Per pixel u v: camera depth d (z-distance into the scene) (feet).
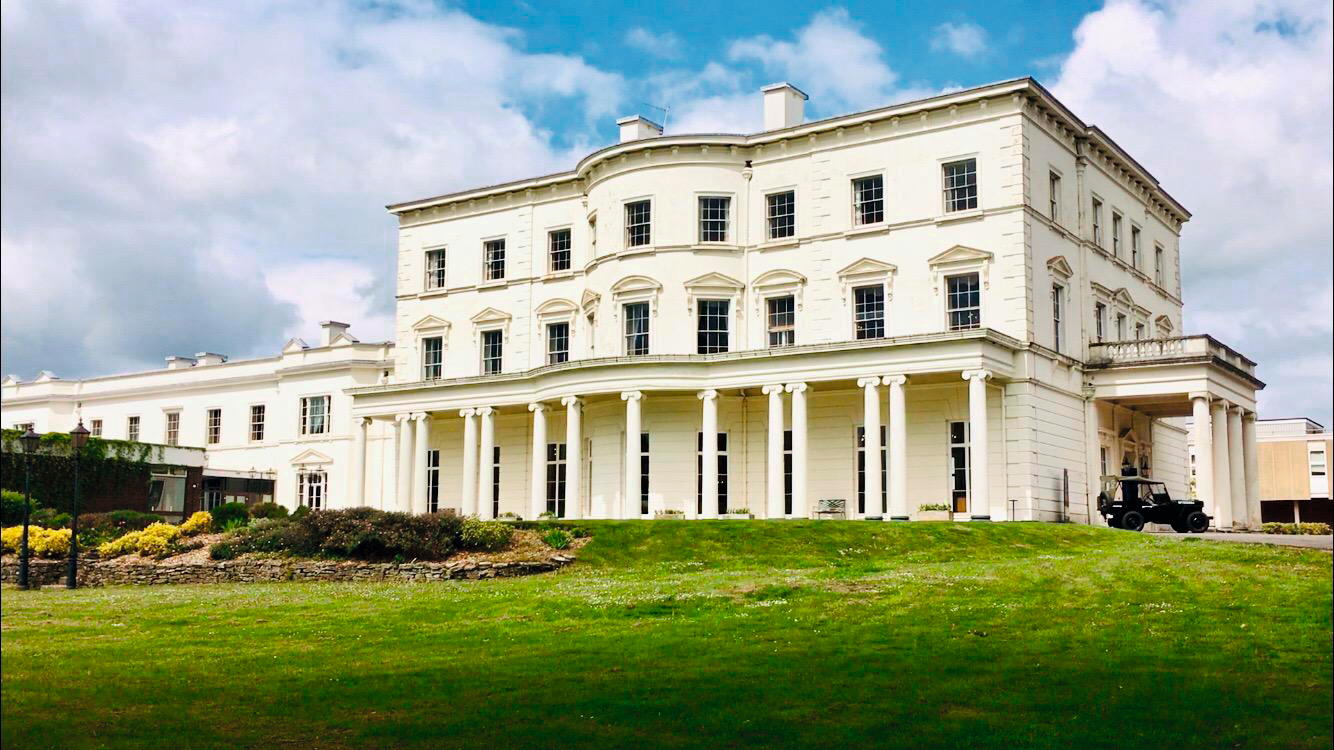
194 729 50.26
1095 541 115.65
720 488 161.17
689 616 77.92
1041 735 46.96
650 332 165.37
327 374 226.99
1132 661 60.44
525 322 188.85
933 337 141.18
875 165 159.94
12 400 277.85
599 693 55.67
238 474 225.56
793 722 49.42
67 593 111.04
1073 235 162.71
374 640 73.87
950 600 79.10
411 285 202.18
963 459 149.18
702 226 167.43
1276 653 61.57
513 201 193.06
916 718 49.83
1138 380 155.94
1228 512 156.87
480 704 54.13
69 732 49.85
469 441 179.83
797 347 149.38
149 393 256.32
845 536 116.37
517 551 116.06
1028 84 149.48
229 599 96.22
